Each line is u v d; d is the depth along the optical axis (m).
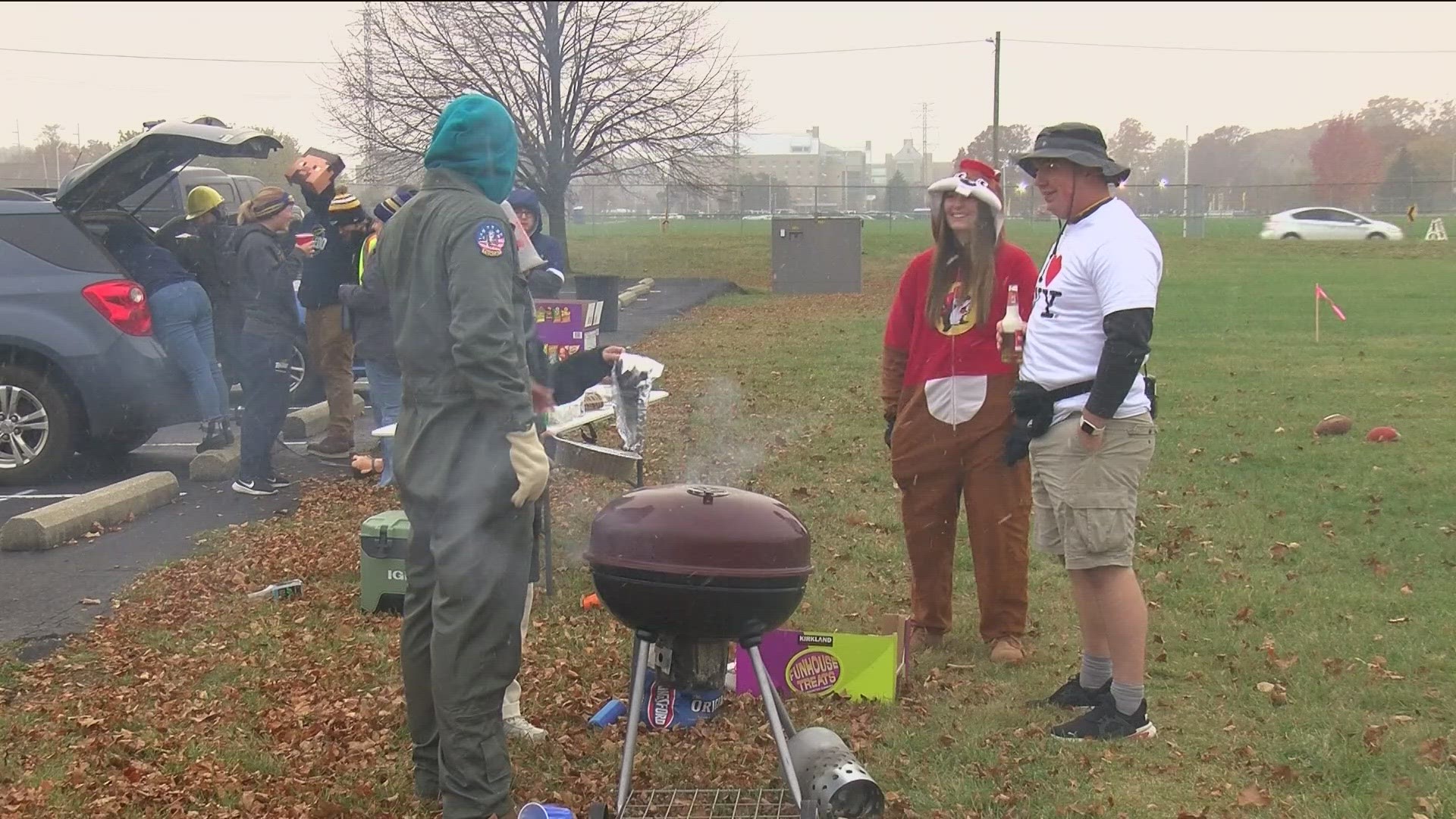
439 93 29.77
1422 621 5.50
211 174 16.05
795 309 22.59
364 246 7.79
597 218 55.50
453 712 3.45
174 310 8.86
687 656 3.64
